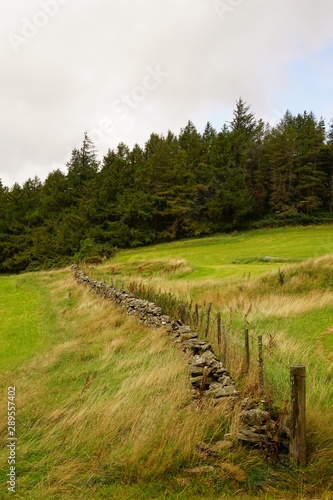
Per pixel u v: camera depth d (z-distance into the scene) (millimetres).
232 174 54438
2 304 21125
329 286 13875
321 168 54844
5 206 64188
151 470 4410
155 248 47031
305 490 4000
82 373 8438
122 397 6363
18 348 12680
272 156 53500
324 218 49438
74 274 26250
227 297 15039
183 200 53656
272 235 44688
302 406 4359
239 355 7188
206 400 5711
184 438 4766
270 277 15961
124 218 52250
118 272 26219
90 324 13375
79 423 5738
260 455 4531
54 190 61719
